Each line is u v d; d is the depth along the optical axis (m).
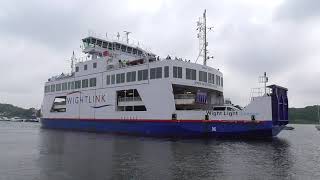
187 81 41.72
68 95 58.12
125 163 22.09
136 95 45.91
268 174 18.88
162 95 41.44
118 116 47.28
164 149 29.22
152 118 42.44
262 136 37.31
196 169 20.08
